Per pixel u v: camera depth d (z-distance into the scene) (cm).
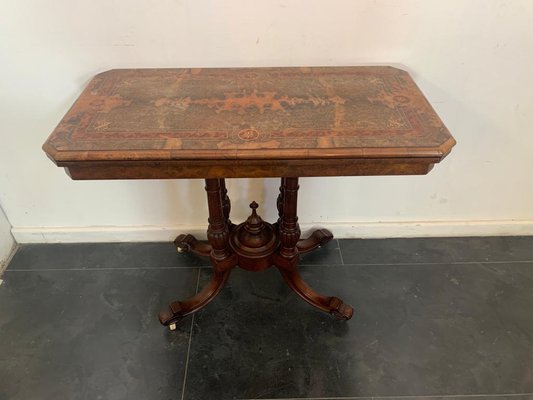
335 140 82
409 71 124
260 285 149
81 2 110
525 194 155
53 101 128
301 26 115
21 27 113
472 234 164
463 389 118
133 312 139
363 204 157
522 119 134
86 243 164
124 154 79
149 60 121
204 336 132
